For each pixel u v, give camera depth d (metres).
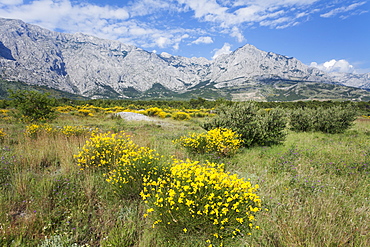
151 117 27.45
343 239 2.57
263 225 2.87
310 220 2.95
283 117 9.27
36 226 2.82
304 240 2.62
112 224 2.99
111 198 3.63
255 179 4.48
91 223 3.03
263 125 8.68
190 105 65.06
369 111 41.16
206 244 2.58
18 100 13.88
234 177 3.10
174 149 7.61
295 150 6.96
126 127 16.00
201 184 2.72
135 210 3.35
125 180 3.77
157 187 3.31
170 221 2.64
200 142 7.02
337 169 5.18
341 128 13.21
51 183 3.73
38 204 3.29
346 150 7.36
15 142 7.53
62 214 3.10
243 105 9.17
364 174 4.85
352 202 3.45
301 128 14.39
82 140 7.49
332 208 3.21
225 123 9.04
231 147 6.92
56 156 5.73
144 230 2.84
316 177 4.57
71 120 19.69
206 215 2.51
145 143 7.71
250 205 2.85
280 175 4.84
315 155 6.59
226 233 2.57
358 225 2.84
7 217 2.87
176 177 3.29
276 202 3.42
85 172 4.61
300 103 54.00
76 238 2.65
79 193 3.65
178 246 2.58
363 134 12.34
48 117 14.65
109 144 5.58
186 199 2.58
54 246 2.49
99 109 40.94
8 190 3.65
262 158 6.55
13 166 4.62
